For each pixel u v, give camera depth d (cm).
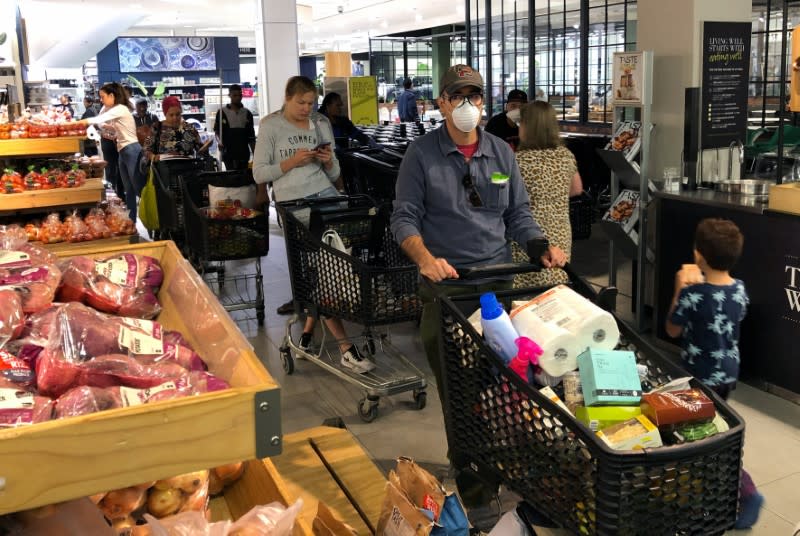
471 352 209
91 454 105
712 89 490
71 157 595
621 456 163
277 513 139
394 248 449
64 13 1862
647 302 538
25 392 121
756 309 412
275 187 486
